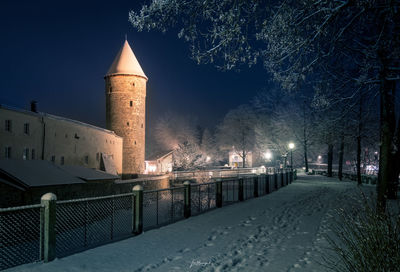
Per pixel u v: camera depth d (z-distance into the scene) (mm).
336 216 10500
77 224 11641
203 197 22938
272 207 13438
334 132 19844
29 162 20344
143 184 31562
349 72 11820
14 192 15914
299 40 8523
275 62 9008
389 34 8453
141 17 7781
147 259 6281
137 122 49938
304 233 8336
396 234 3570
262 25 8273
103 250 6945
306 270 5402
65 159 29609
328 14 7699
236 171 46562
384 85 9555
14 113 22672
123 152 48781
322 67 10422
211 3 7801
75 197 20469
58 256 6430
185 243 7547
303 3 7727
